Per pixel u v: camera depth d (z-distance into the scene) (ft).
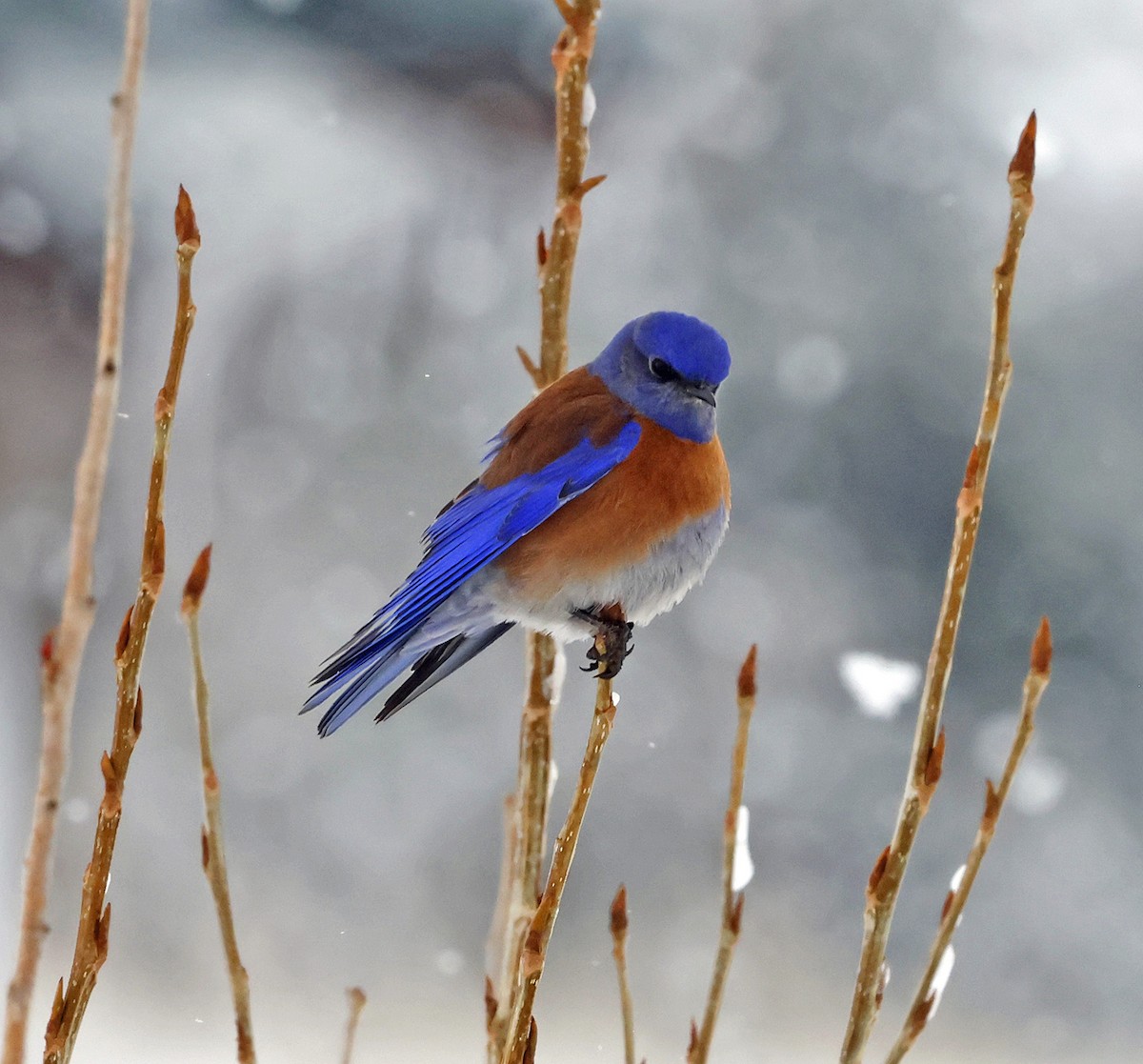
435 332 53.88
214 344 50.19
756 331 54.03
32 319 46.03
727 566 53.78
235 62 47.01
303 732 51.08
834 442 53.67
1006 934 49.96
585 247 54.65
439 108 50.08
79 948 9.74
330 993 46.32
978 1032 47.75
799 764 52.70
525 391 54.24
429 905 49.32
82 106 44.93
